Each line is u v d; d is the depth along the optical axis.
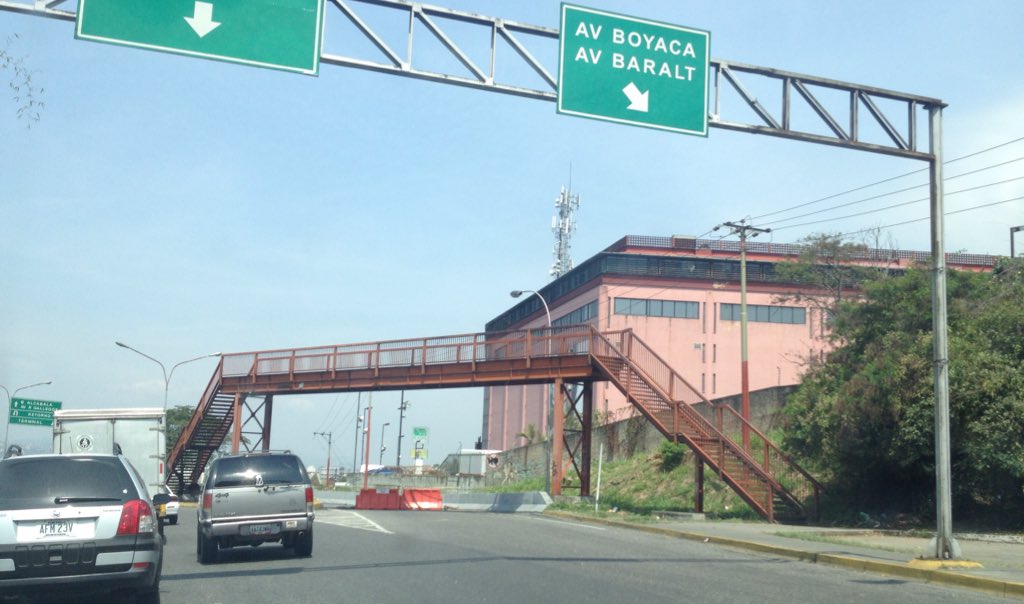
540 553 16.67
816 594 11.77
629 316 64.50
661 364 30.95
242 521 15.61
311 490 16.09
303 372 39.88
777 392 35.44
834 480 27.83
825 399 26.41
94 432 25.30
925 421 22.39
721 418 29.73
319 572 13.77
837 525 25.27
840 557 15.54
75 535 9.69
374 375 37.94
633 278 65.19
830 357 28.62
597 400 66.06
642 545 19.25
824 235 48.31
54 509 9.68
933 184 15.38
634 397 30.75
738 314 66.00
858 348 27.20
